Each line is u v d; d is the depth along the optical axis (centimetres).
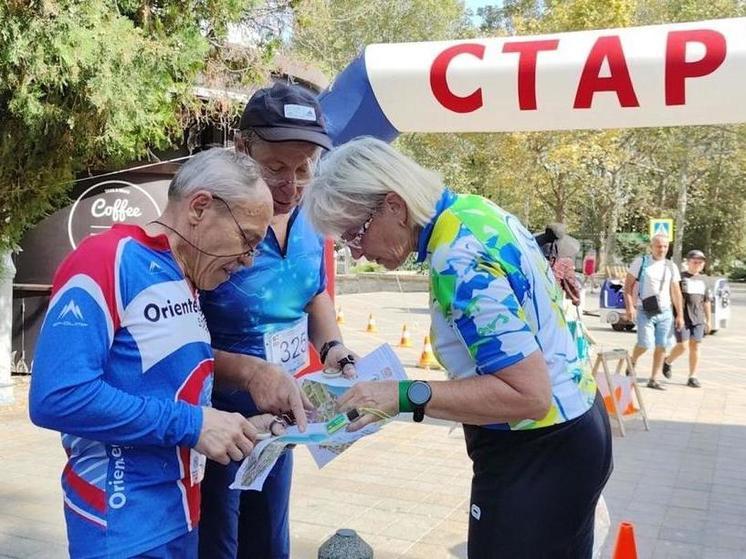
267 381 226
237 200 183
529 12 2959
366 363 225
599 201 3503
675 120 472
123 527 179
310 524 451
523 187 2686
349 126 519
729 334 1748
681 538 446
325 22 1091
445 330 200
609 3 2120
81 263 173
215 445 180
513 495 203
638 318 939
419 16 3048
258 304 242
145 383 179
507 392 183
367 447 620
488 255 187
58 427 168
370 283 2816
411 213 194
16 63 536
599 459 208
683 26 461
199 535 249
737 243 4750
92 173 814
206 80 736
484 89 490
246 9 703
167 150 827
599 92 470
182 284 187
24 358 836
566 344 205
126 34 585
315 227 205
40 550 395
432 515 469
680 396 893
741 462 609
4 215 648
